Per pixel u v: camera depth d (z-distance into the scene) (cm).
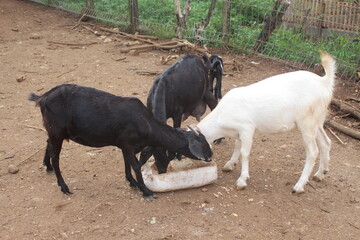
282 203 283
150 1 746
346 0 626
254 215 271
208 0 769
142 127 273
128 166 287
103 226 260
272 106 281
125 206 278
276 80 290
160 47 589
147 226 260
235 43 591
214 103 356
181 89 315
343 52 522
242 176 294
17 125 387
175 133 279
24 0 846
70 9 777
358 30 566
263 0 621
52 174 313
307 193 295
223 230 257
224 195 290
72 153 343
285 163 334
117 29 675
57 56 567
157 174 295
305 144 288
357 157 345
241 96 287
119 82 483
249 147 289
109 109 271
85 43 621
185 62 327
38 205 279
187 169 308
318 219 269
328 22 542
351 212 277
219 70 361
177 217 268
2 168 320
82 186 299
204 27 611
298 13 582
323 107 289
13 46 605
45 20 738
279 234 255
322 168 306
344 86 486
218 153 346
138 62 548
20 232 255
